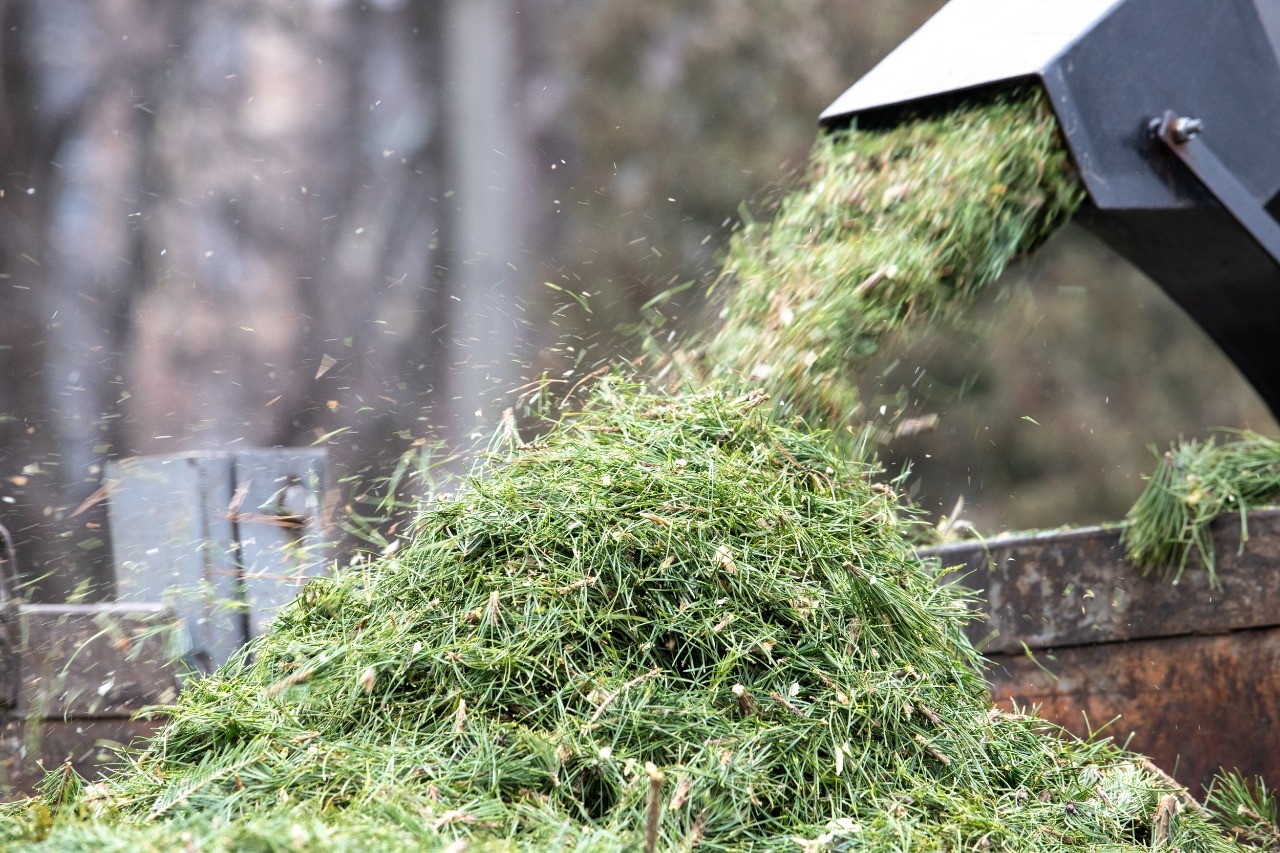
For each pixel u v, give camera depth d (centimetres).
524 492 795
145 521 1050
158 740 725
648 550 745
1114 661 1126
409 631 741
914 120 1145
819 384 1011
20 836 607
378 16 4556
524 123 4134
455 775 652
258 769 671
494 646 716
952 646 825
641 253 3738
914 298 1048
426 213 4256
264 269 4334
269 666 779
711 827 638
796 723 696
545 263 3972
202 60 4600
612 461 815
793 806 670
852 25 3931
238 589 1030
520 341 3653
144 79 4519
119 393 4000
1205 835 784
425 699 707
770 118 3903
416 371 3941
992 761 754
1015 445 3344
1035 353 3397
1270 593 1084
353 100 4531
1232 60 1080
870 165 1156
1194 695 1105
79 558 2312
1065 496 3325
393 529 988
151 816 648
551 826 618
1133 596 1123
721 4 3981
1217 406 3469
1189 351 3503
